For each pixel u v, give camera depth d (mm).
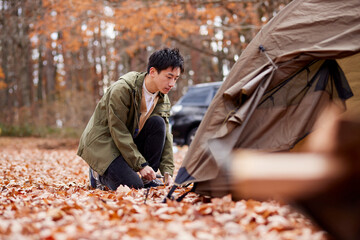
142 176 3699
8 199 3332
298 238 1961
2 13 20469
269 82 2947
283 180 646
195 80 21062
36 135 17500
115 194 3430
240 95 2939
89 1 12773
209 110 3035
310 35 3045
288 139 2861
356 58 3230
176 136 10391
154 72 3740
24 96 22062
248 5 13648
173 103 22062
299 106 2936
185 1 12992
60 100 20828
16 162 8062
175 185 2951
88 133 3889
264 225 2266
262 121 2945
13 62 24750
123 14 13156
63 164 8070
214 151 2803
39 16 14688
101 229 2203
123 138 3660
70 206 2791
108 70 21531
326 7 3129
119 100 3674
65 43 15602
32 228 2176
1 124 18938
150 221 2273
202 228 2146
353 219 1188
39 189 4297
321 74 2965
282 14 3213
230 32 14633
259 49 3096
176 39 14516
